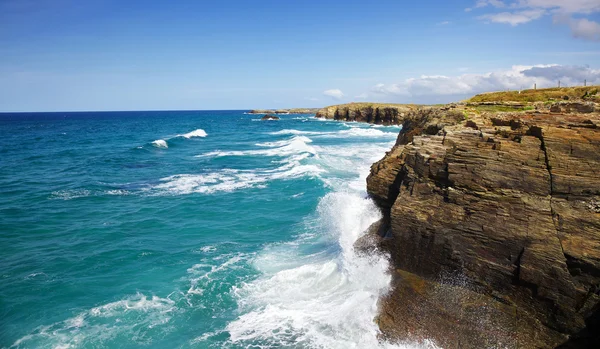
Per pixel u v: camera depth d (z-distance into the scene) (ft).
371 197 63.16
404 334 35.50
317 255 52.54
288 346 35.14
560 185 36.29
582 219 34.19
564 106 56.03
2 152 158.40
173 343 36.06
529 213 36.52
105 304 42.27
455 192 41.14
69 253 55.16
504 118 52.03
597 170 35.63
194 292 44.42
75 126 383.04
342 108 428.15
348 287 43.60
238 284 45.85
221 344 35.70
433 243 40.96
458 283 38.86
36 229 64.28
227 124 405.18
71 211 73.97
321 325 37.78
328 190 85.10
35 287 45.65
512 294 35.60
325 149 154.40
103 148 173.06
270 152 149.07
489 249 37.37
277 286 45.01
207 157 140.36
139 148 164.04
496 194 38.86
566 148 37.60
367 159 127.03
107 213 72.95
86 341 36.35
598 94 95.66
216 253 54.85
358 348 34.68
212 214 72.18
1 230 63.52
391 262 44.52
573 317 32.19
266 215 71.10
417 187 45.06
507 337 33.65
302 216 69.92
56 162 131.44
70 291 44.91
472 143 44.14
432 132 74.08
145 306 41.93
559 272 32.99
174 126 372.99
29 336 36.99
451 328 35.24
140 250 56.13
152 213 72.95
